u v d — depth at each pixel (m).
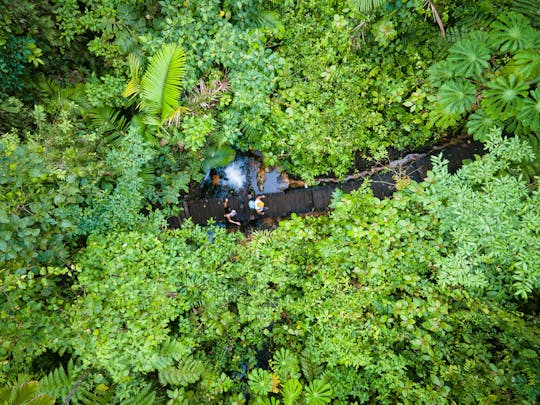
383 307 4.66
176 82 4.77
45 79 5.42
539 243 3.88
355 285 5.00
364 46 5.95
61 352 4.04
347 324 4.68
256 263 5.16
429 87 5.43
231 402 4.62
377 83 5.73
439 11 5.54
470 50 4.41
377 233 4.59
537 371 3.80
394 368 4.29
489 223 4.07
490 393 3.86
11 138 4.28
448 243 4.62
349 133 5.78
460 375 4.03
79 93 5.57
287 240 5.25
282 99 5.94
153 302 4.31
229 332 5.16
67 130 4.78
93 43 5.25
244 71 5.15
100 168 4.84
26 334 3.74
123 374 3.96
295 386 4.42
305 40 5.90
